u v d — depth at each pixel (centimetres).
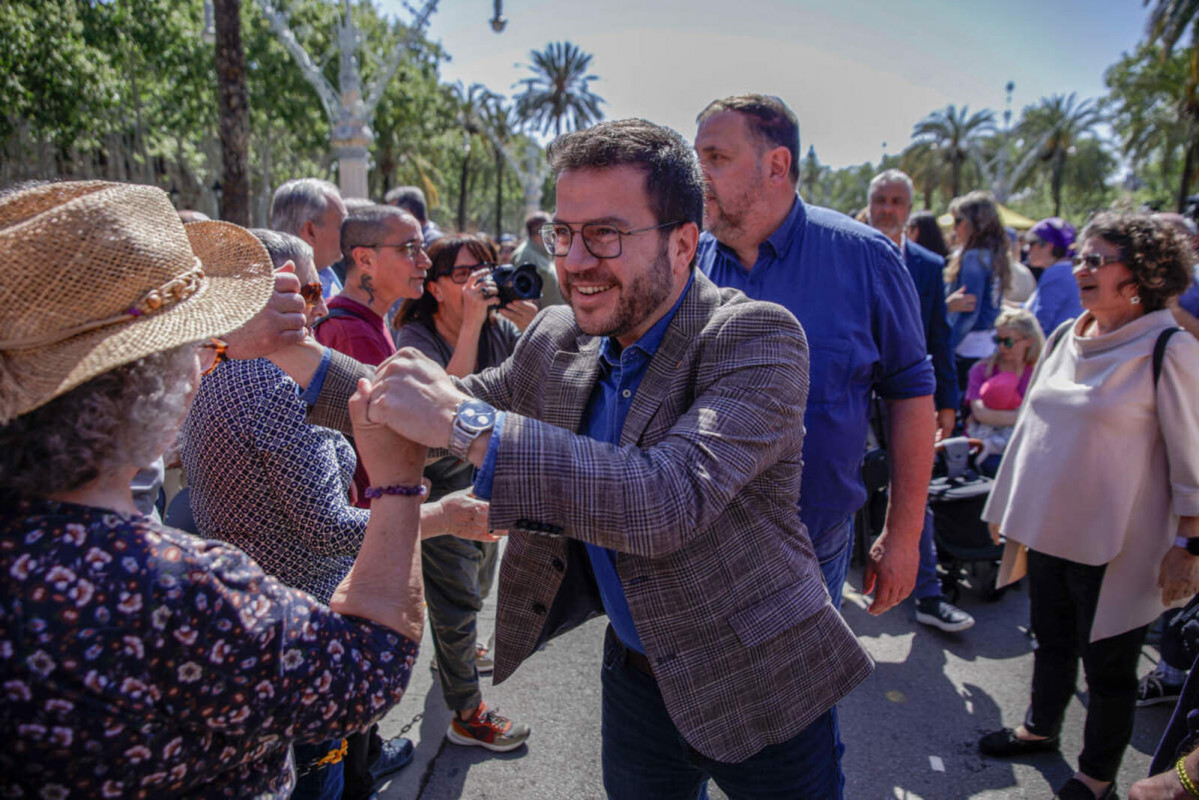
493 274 277
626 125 128
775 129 206
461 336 280
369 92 2348
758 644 135
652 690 163
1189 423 228
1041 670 274
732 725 138
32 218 89
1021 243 1078
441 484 286
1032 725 279
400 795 260
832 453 207
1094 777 249
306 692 95
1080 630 254
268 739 95
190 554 91
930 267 379
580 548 164
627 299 128
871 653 360
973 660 354
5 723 80
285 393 164
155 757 86
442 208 4947
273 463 161
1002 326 462
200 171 2709
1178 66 2884
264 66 2038
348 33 1333
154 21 1808
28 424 86
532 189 3359
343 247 273
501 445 107
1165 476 238
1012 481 275
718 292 141
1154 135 3036
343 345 256
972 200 536
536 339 161
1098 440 242
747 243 217
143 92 2114
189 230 121
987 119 4853
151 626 85
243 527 167
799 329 135
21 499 88
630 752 169
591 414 150
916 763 281
